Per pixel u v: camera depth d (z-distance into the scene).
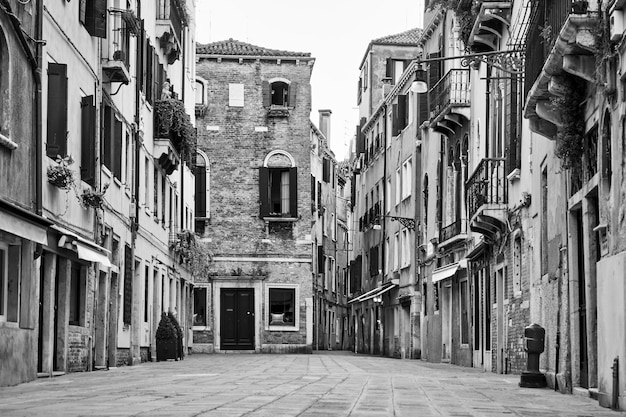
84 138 22.50
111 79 25.39
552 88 16.52
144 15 32.97
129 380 18.81
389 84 65.88
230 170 53.78
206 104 53.97
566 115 16.69
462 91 36.25
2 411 10.80
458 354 37.47
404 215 52.62
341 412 11.28
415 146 49.50
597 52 14.23
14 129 17.17
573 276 17.59
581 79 16.38
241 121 53.97
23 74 17.66
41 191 18.44
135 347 31.62
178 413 10.59
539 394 17.08
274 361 34.44
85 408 11.34
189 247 43.41
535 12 18.75
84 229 22.77
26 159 17.83
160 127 35.47
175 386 16.56
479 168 29.45
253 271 53.12
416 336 48.31
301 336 52.81
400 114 52.28
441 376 24.08
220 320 52.78
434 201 43.81
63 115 19.75
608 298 14.00
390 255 57.09
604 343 14.22
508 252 27.34
